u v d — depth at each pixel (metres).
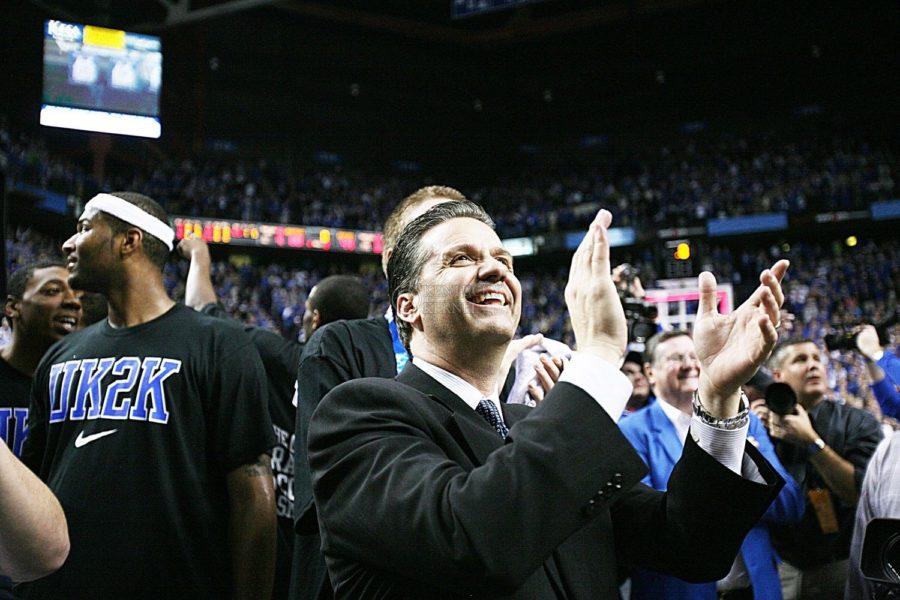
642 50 30.81
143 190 24.53
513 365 2.02
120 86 13.66
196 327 2.33
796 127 28.88
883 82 27.98
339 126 30.95
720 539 1.35
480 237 1.39
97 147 22.89
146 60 13.90
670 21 29.81
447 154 32.09
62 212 21.45
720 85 30.27
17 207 20.28
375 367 2.01
